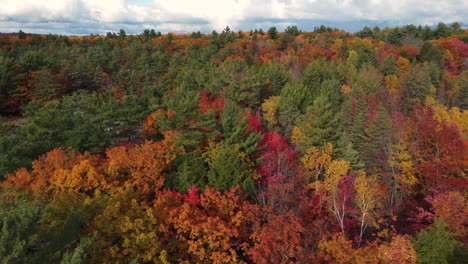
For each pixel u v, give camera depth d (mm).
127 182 26000
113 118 41812
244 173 28719
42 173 25625
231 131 36250
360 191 27766
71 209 17797
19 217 12820
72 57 84312
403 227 29984
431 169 31453
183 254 20484
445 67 87250
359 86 56812
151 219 18906
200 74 58562
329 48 97250
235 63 63406
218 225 20141
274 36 121250
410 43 106500
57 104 55844
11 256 11156
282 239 20469
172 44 107750
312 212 29719
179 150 33031
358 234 29172
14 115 63969
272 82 58625
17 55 82250
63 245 14789
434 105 54594
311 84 60969
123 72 70625
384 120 37031
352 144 37344
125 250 17328
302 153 37906
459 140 31344
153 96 53906
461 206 23688
